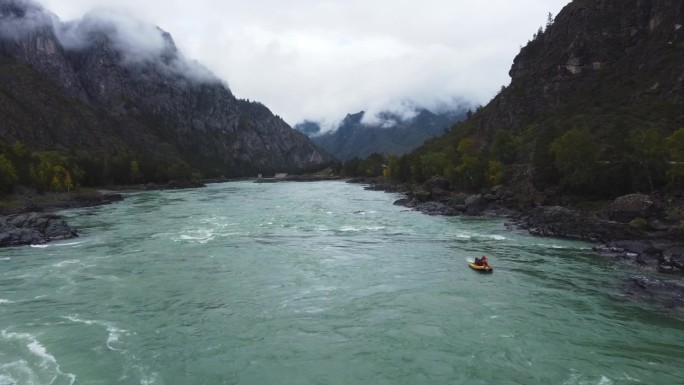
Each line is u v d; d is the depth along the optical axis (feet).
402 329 99.66
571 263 157.58
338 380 78.02
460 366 82.53
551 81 567.59
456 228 235.20
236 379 78.28
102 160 623.77
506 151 412.16
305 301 118.21
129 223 259.19
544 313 108.78
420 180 531.09
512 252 175.94
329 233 221.25
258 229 234.17
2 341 92.43
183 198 449.48
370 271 148.15
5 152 418.31
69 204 360.89
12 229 201.87
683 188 223.71
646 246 169.78
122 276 141.38
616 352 87.86
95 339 93.81
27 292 124.88
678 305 112.06
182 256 169.48
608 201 247.70
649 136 249.55
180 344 92.07
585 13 589.73
